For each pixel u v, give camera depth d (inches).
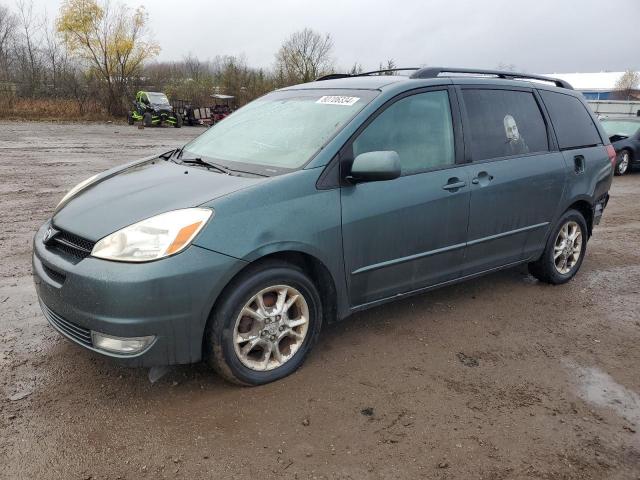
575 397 128.8
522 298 189.3
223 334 117.3
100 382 125.2
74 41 1406.3
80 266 110.1
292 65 1759.4
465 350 149.2
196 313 112.0
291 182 125.0
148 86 1567.4
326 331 156.6
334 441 108.3
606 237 286.2
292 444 106.8
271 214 120.0
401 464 102.7
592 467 104.7
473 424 115.9
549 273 198.5
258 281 119.8
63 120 1293.1
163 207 116.3
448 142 156.6
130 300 105.9
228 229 114.3
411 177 145.6
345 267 134.8
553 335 161.5
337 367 136.3
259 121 159.8
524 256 185.3
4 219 275.6
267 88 1713.8
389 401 122.7
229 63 1732.3
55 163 500.7
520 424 116.9
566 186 190.9
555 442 111.5
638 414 123.3
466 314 173.2
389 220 140.0
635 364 146.4
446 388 129.4
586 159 200.2
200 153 156.3
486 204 163.3
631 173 571.8
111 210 120.6
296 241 122.9
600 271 224.8
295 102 160.1
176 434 108.3
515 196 172.1
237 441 107.0
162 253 108.1
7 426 108.5
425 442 109.3
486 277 209.8
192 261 109.6
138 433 108.2
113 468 98.7
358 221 134.0
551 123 190.4
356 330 157.9
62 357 135.5
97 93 1438.2
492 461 104.8
